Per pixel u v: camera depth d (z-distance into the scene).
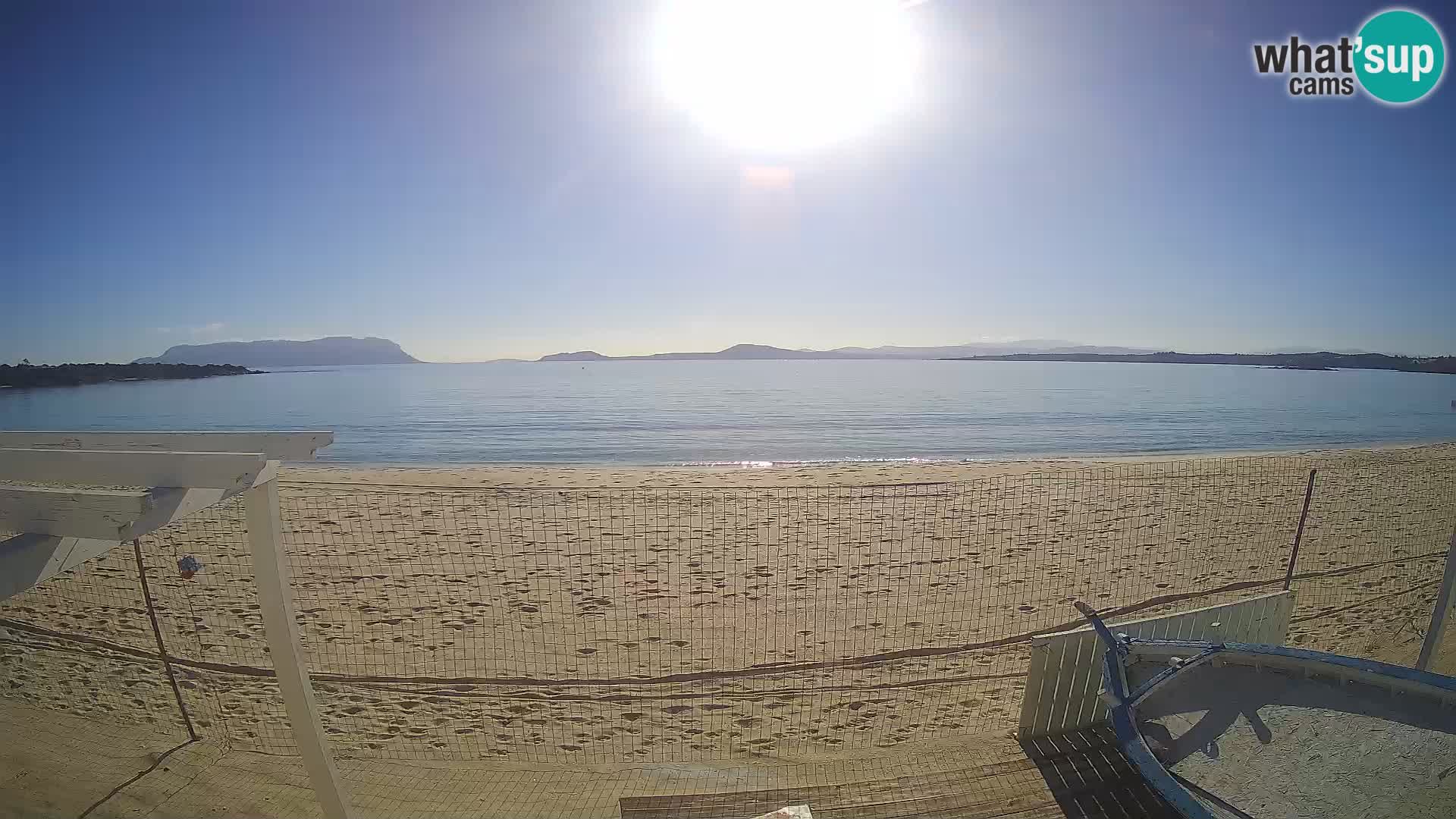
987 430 29.97
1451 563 4.58
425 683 5.65
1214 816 2.83
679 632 6.74
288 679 2.83
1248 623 4.52
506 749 4.66
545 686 5.62
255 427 31.42
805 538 10.12
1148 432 29.42
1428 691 3.25
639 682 5.69
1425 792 2.85
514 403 45.72
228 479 2.04
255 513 2.68
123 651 6.17
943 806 3.64
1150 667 3.87
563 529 10.77
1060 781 3.80
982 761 4.00
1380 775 2.96
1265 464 17.83
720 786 3.93
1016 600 7.65
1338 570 8.63
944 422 32.97
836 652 6.29
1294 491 13.62
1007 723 4.93
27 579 1.74
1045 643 4.11
